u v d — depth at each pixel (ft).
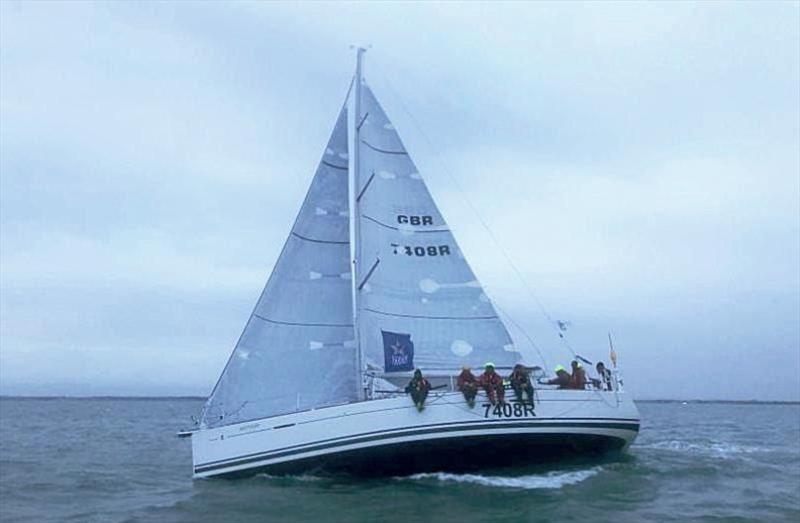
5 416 307.37
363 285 70.38
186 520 50.55
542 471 64.95
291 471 62.49
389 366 69.10
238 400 68.95
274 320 70.44
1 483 74.28
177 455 110.93
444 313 71.15
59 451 118.52
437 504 53.31
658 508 53.01
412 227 72.38
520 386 62.13
